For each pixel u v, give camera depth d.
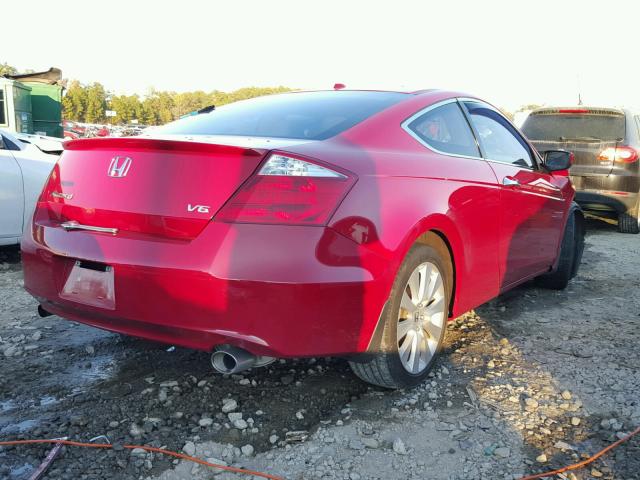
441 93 3.53
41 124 17.39
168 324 2.45
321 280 2.32
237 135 2.89
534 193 4.05
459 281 3.22
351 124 2.90
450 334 3.83
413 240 2.69
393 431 2.61
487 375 3.20
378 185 2.59
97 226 2.64
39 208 2.95
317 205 2.36
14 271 5.21
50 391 2.92
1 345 3.47
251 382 3.04
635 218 8.38
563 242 4.88
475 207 3.27
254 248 2.31
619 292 5.03
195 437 2.53
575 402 2.90
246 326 2.34
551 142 8.66
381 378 2.81
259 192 2.35
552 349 3.61
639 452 2.47
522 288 5.06
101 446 2.44
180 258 2.38
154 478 2.25
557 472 2.32
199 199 2.41
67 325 3.85
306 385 3.02
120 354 3.38
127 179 2.58
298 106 3.22
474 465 2.38
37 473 2.22
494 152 3.80
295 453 2.43
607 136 8.33
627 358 3.49
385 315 2.66
